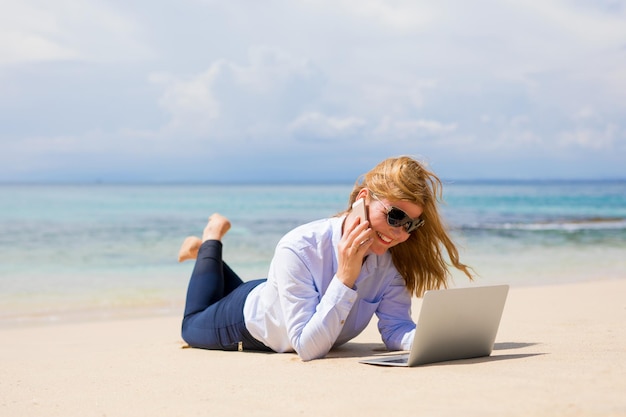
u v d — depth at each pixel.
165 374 3.01
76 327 5.82
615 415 1.92
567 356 2.90
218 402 2.38
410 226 3.12
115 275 10.24
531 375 2.46
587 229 18.62
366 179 3.18
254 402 2.35
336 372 2.80
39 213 26.27
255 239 15.57
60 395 2.69
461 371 2.63
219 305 3.70
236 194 52.38
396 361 2.92
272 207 31.02
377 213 3.10
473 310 2.89
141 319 6.49
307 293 3.22
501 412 2.00
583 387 2.22
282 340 3.42
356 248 3.09
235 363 3.21
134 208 30.22
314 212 27.19
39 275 10.27
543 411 1.98
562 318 4.68
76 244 14.88
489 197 47.62
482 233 17.38
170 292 8.53
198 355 3.61
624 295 6.50
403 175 3.08
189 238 4.54
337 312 3.12
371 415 2.07
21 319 6.65
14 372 3.32
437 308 2.74
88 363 3.52
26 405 2.55
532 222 21.75
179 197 45.06
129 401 2.50
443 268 3.47
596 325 4.21
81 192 60.81
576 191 68.75
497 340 3.69
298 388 2.51
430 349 2.82
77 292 8.55
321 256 3.25
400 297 3.52
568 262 11.51
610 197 47.22
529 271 10.32
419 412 2.06
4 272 10.60
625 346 3.22
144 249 13.86
